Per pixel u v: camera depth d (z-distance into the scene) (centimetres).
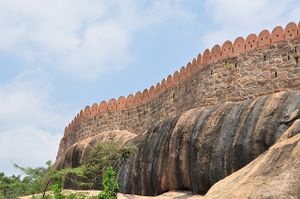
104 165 3409
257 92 2902
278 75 2842
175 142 2961
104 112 4322
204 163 2697
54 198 2358
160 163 3067
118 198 2792
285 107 2428
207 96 3130
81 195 2378
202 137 2762
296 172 1661
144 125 3928
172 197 2741
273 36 2938
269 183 1706
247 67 2991
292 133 2034
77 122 4634
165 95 3684
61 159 4422
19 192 2942
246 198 1725
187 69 3456
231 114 2681
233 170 2520
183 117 3012
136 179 3250
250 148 2466
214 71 3141
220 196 1852
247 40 3045
